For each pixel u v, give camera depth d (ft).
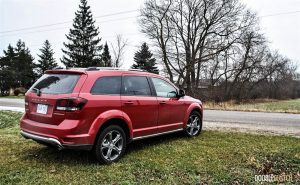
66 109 17.85
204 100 136.36
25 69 218.18
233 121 41.96
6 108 57.26
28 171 17.87
